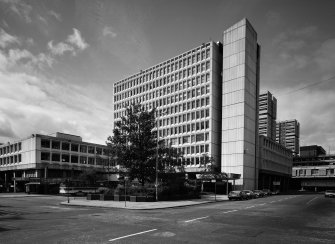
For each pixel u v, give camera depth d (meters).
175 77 84.50
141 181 37.66
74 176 73.44
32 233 11.77
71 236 11.07
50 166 74.50
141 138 36.69
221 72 80.62
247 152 71.62
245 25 73.88
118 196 33.88
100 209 23.91
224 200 38.16
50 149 76.50
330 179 127.12
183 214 19.28
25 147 77.38
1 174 89.50
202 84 77.50
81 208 25.08
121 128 37.25
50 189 61.59
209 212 20.78
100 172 65.12
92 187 57.06
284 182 110.75
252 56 78.06
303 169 133.75
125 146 36.59
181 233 11.75
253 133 76.19
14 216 18.31
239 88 72.81
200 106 77.25
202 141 75.19
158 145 37.19
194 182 56.22
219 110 78.06
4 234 11.59
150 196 33.03
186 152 78.00
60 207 26.28
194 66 80.38
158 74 89.19
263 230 12.63
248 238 10.84
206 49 78.38
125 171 37.94
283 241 10.38
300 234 11.79
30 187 63.38
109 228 13.00
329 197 51.09
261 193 53.12
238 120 71.88
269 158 88.50
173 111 83.12
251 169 73.44
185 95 81.06
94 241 10.15
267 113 150.75
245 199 41.59
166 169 39.97
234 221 15.55
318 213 20.52
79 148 84.06
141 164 35.75
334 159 130.12
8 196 49.16
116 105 100.81
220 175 57.06
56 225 14.02
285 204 30.48
